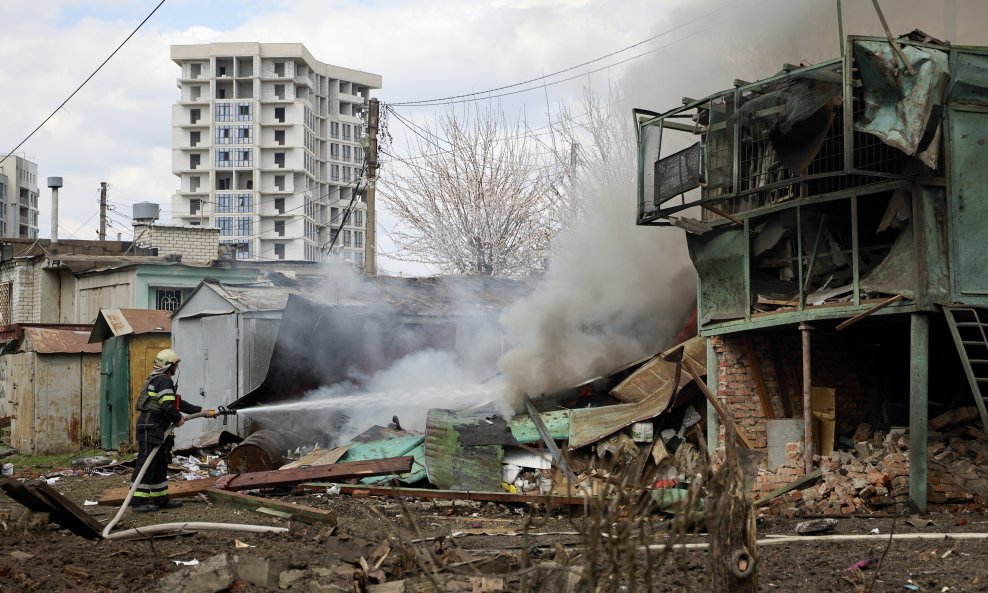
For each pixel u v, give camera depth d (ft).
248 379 58.23
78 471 53.78
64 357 71.26
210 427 59.82
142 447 35.70
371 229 88.48
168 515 34.99
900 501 35.40
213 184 412.98
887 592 21.09
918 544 27.04
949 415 39.04
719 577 17.67
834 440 41.24
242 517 34.47
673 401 42.42
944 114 35.60
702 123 44.01
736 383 43.24
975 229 35.88
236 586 22.16
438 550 24.64
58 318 106.52
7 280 112.68
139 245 112.37
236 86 415.85
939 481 35.32
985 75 35.37
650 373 47.19
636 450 41.93
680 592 20.86
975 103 35.96
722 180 41.91
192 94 421.18
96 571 23.73
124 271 93.40
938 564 23.93
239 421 56.29
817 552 26.40
